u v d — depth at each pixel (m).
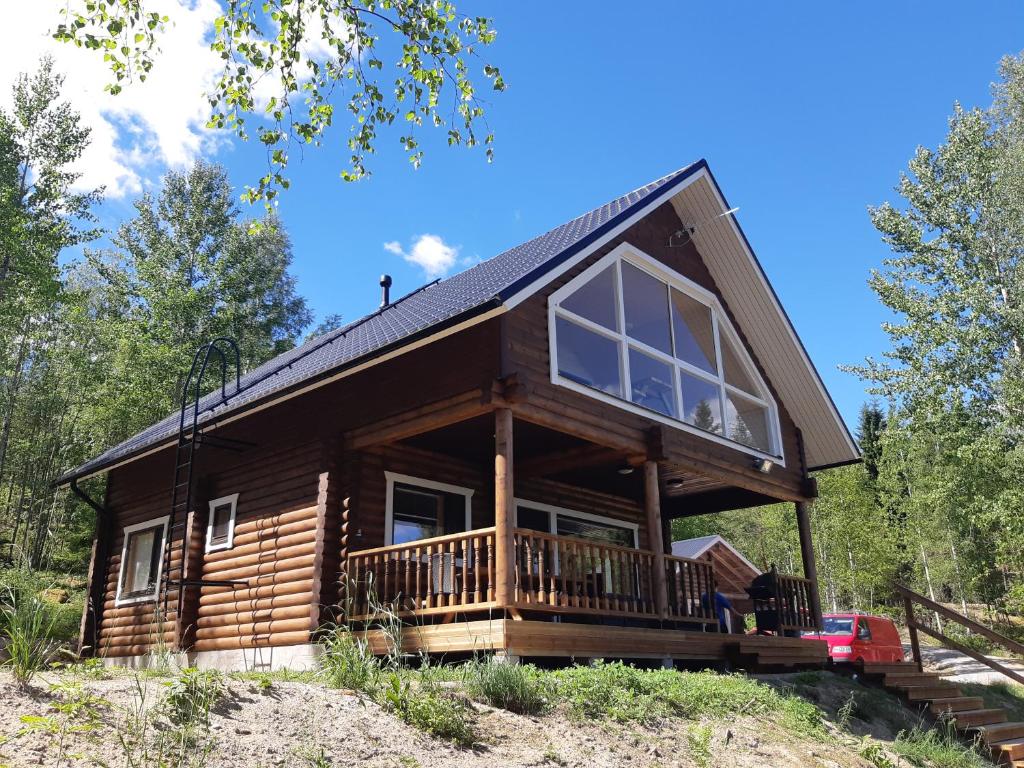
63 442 29.27
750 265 14.27
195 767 4.00
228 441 12.99
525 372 9.82
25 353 29.11
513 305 8.91
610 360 11.62
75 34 7.09
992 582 34.72
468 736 5.61
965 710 12.70
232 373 32.72
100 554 15.60
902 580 37.06
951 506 28.02
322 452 11.20
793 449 15.35
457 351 9.94
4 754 3.65
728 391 14.18
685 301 13.91
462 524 12.40
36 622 5.11
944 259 26.50
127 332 29.12
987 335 24.52
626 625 11.92
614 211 12.66
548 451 12.20
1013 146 26.70
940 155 27.39
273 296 40.34
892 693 12.34
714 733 7.34
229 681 5.48
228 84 7.80
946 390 25.12
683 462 12.02
